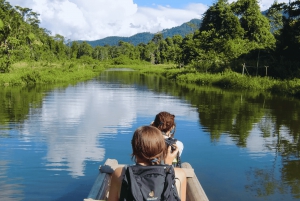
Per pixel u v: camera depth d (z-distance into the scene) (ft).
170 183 7.29
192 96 58.75
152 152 7.41
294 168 21.47
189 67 135.23
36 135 28.40
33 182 18.42
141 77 122.93
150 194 7.14
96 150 24.38
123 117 37.01
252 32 141.28
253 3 144.66
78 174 19.69
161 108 44.04
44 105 45.37
